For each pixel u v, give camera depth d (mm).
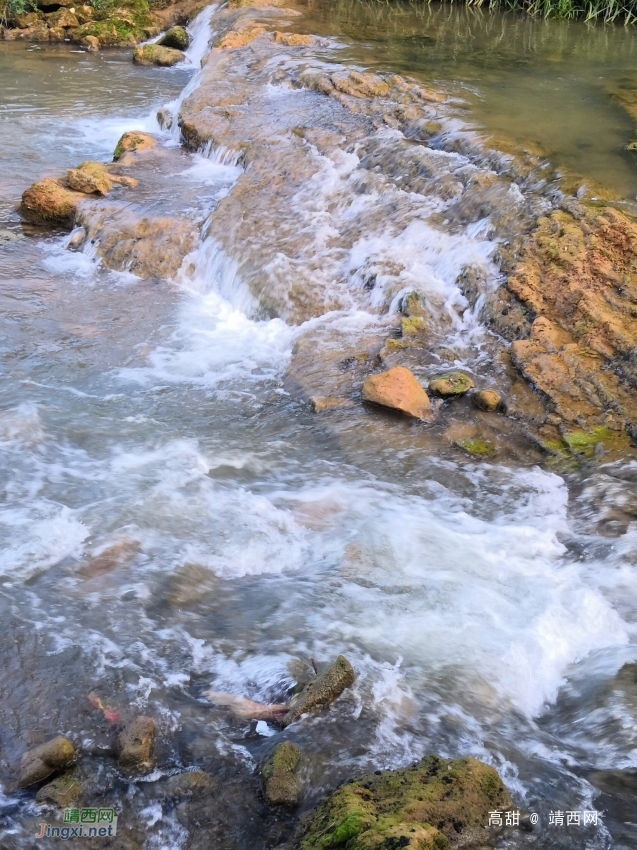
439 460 6898
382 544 5875
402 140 11625
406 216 10023
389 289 8938
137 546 5660
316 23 18797
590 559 5840
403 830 3516
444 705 4609
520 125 11867
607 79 14367
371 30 18328
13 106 15492
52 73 17938
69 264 10203
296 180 11227
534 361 7734
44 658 4660
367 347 8375
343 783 4062
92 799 3959
